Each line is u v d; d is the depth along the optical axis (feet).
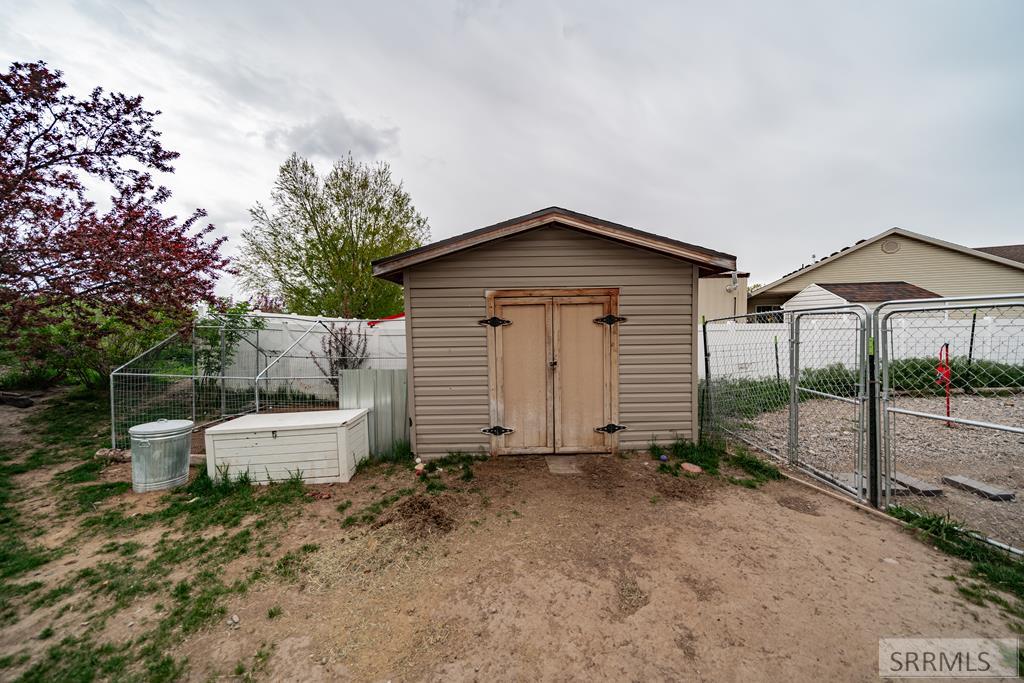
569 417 17.52
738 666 6.69
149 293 19.53
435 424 17.39
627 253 17.35
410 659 7.01
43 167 19.51
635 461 16.72
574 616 7.98
